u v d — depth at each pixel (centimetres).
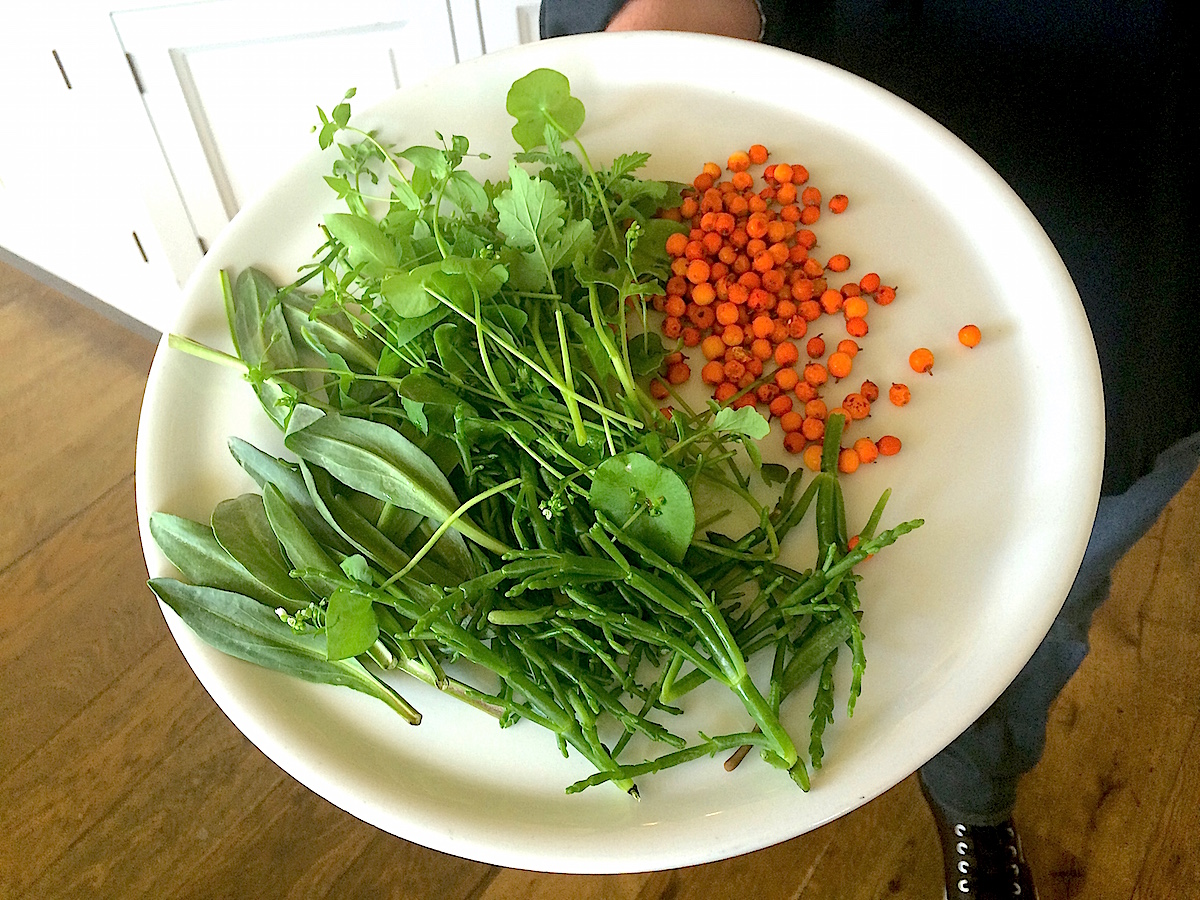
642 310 69
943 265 70
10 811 106
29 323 151
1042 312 66
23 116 119
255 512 63
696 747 53
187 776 108
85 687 115
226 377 70
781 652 56
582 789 51
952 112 81
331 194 77
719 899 98
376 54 113
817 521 61
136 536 127
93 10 103
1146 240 70
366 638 54
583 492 56
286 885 101
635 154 72
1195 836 99
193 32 107
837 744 54
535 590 59
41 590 123
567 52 80
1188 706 107
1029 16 78
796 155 77
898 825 102
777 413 67
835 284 72
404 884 100
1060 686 83
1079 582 79
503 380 63
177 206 126
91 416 140
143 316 146
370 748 56
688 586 54
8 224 147
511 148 79
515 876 100
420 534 62
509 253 63
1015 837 96
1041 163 76
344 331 69
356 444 61
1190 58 71
